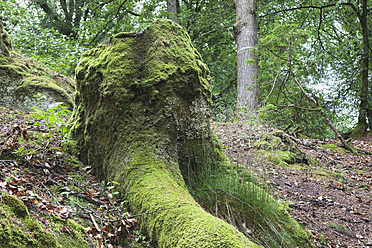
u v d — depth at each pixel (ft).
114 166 9.44
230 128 13.08
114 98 9.74
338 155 23.98
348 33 50.52
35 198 6.82
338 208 13.69
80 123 10.97
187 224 6.64
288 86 31.27
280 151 18.47
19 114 13.35
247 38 32.86
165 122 9.67
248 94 30.91
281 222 9.41
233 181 10.07
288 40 23.41
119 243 7.17
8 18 31.73
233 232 6.58
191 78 10.27
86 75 10.63
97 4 47.01
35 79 15.76
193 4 57.16
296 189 14.83
